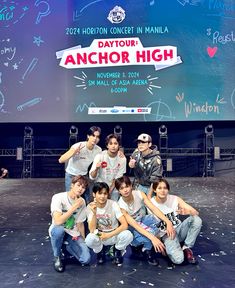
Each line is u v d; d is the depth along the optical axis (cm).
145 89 672
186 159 750
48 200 511
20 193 565
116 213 269
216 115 675
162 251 259
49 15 670
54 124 747
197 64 670
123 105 674
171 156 750
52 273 251
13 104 675
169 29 667
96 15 669
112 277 243
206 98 673
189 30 667
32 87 673
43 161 753
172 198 285
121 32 669
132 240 264
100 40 671
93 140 333
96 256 283
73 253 265
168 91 672
